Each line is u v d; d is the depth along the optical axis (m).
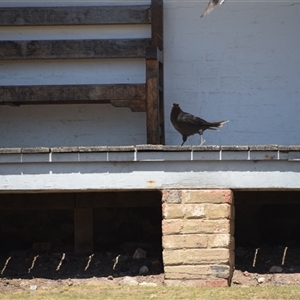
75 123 35.66
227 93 35.38
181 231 24.34
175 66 35.34
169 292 22.89
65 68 34.88
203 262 24.20
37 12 34.50
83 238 29.80
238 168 24.52
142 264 27.28
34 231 31.42
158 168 24.55
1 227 31.42
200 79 35.38
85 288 24.02
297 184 24.55
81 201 29.80
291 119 35.44
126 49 34.25
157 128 32.69
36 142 35.69
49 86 33.41
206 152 24.39
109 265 27.55
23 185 24.77
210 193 24.44
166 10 35.31
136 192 29.77
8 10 34.44
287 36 35.41
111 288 23.86
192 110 35.34
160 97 34.41
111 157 24.47
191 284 24.12
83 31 34.69
